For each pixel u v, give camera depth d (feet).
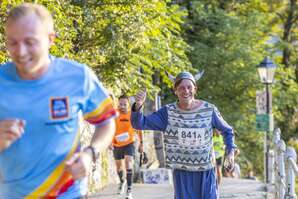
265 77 73.36
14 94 13.26
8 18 12.83
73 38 45.96
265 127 72.02
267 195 57.11
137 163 66.74
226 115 104.99
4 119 12.98
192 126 28.43
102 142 13.89
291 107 126.00
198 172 28.94
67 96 13.48
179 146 28.71
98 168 58.49
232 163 28.81
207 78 105.60
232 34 108.06
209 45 109.19
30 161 13.30
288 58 136.36
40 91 13.33
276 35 136.67
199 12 108.06
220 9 110.22
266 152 71.15
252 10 115.44
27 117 13.20
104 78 55.88
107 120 14.20
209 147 28.84
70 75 13.61
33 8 12.88
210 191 28.86
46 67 13.47
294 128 132.46
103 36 49.62
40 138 13.29
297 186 75.82
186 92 28.17
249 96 107.14
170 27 68.13
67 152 13.53
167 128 28.73
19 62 12.85
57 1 39.45
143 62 62.85
